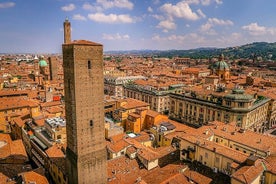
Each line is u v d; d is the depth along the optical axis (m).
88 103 64.88
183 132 105.00
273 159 67.88
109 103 148.88
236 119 123.81
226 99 126.50
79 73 61.81
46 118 108.88
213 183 64.25
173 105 161.12
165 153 89.12
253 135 86.31
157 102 171.00
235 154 68.56
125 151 86.06
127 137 103.31
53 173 82.69
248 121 126.56
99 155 69.06
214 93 141.75
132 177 72.50
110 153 85.19
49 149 85.50
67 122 68.38
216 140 87.75
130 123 128.62
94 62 64.25
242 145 80.12
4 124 131.25
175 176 67.62
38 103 141.25
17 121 119.88
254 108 128.62
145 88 185.75
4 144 94.12
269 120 159.50
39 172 74.31
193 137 81.81
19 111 135.75
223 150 71.19
